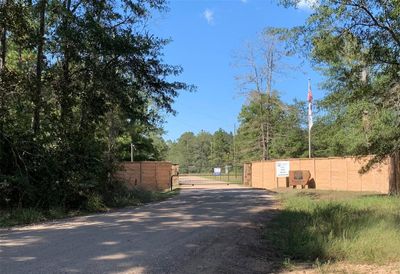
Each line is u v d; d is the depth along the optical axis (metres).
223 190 33.56
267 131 57.66
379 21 17.97
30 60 21.94
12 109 17.58
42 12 18.50
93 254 9.12
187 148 141.75
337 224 12.55
